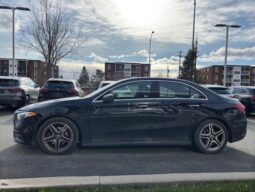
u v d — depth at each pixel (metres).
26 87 16.56
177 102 7.54
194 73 45.84
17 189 4.88
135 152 7.60
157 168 6.38
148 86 7.58
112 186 5.09
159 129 7.47
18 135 7.33
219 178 5.43
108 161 6.82
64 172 6.04
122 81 7.54
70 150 7.30
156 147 8.09
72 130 7.27
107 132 7.35
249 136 10.04
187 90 7.72
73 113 7.26
